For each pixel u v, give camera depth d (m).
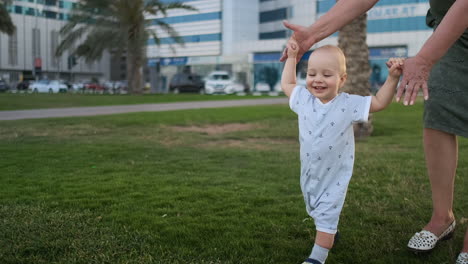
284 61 2.99
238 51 54.75
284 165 6.49
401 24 42.06
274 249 3.12
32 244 3.08
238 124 12.58
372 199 4.50
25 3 71.62
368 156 7.23
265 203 4.39
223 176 5.70
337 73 2.56
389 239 3.31
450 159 3.03
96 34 31.22
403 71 2.37
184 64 59.06
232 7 57.94
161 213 3.98
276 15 57.56
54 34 75.19
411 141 9.38
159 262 2.82
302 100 2.73
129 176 5.59
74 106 19.42
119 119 12.78
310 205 2.74
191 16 61.03
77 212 3.94
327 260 2.91
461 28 2.30
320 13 51.59
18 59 71.44
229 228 3.53
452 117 2.90
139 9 30.89
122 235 3.33
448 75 2.89
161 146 8.44
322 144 2.59
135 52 32.44
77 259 2.88
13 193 4.58
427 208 4.15
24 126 11.04
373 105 2.52
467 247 2.82
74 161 6.62
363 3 2.75
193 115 14.34
